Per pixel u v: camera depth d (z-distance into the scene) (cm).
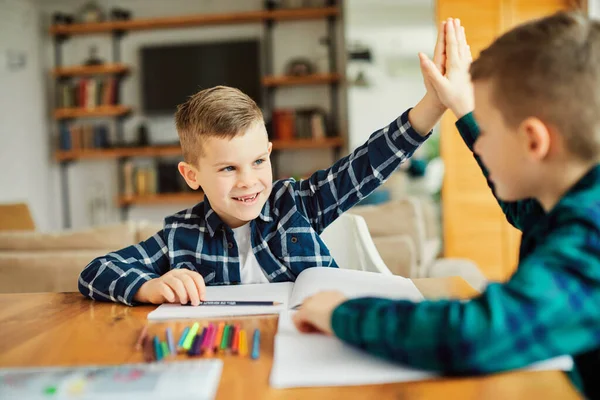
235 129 95
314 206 112
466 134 89
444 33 93
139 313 79
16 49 475
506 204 83
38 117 508
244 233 111
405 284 84
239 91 104
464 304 48
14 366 56
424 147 397
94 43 517
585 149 52
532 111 52
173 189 495
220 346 59
